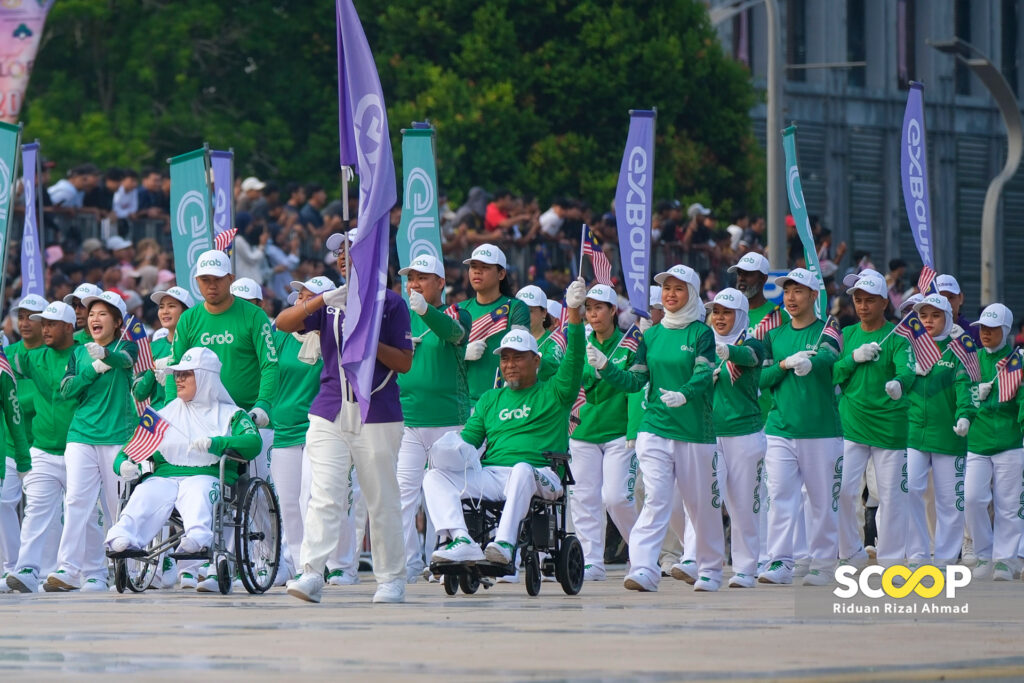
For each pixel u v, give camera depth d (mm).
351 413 24359
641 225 39469
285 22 86375
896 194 110250
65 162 77062
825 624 20969
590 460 32969
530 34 85562
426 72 82688
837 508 32062
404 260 37812
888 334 33656
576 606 24500
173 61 83000
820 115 107625
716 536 29484
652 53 85500
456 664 16078
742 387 30625
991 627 20500
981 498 34562
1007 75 114562
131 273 50750
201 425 28172
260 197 56219
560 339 32500
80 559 31578
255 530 28297
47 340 32438
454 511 25688
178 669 15688
